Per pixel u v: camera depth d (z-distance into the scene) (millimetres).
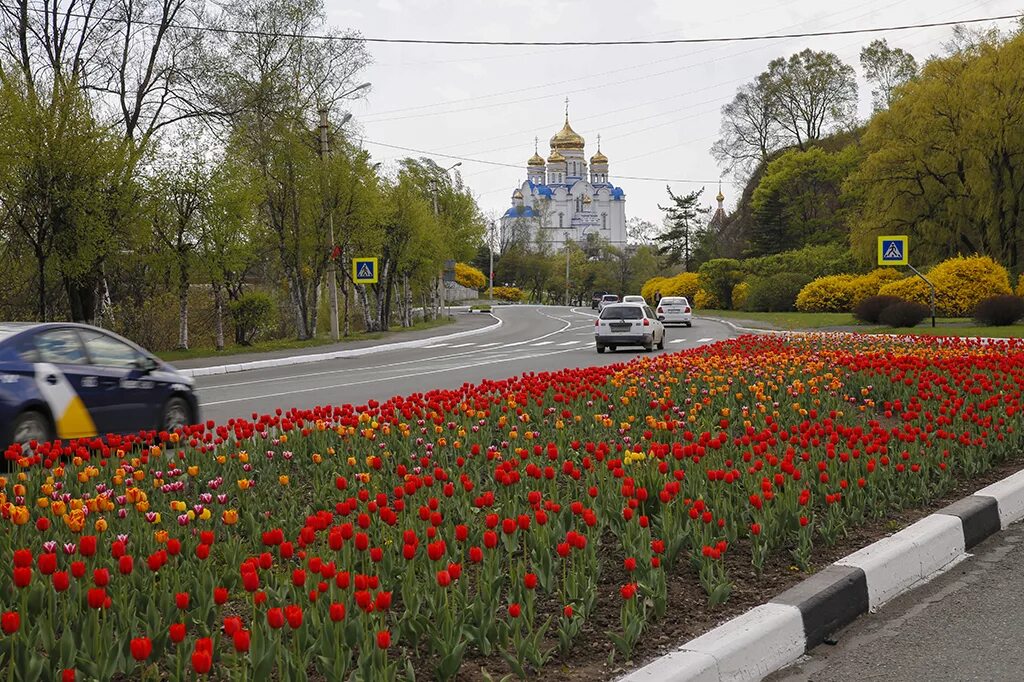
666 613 5027
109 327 33312
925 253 50125
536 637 4348
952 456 8656
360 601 4035
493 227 136625
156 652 4172
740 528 6438
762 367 14570
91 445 8203
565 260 138625
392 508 6602
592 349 34531
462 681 4227
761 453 7457
